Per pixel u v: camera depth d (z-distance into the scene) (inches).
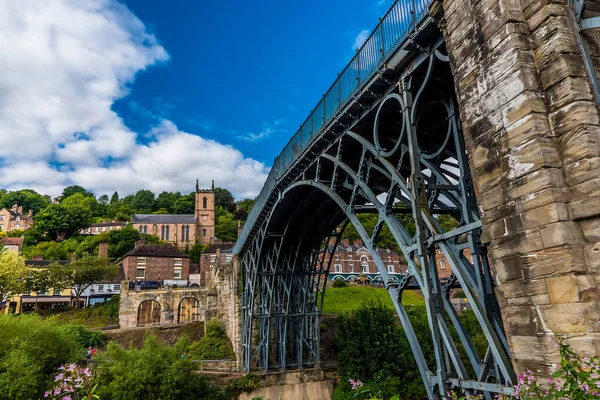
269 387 890.1
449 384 261.1
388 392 839.1
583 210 170.7
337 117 441.4
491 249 208.2
